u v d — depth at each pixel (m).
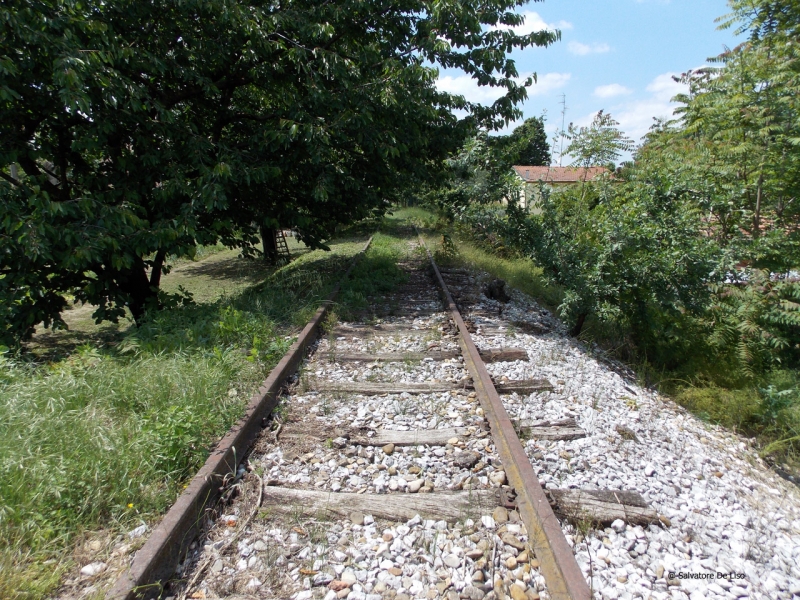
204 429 3.64
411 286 10.11
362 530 2.91
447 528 2.91
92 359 4.76
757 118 7.66
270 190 9.20
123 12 6.82
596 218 7.10
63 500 2.81
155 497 2.96
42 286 6.84
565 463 3.60
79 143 6.54
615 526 2.93
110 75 6.26
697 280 6.09
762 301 6.43
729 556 2.81
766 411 5.11
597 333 7.20
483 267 11.78
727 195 6.86
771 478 4.14
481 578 2.52
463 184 10.07
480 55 9.18
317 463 3.61
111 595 2.15
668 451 4.10
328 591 2.46
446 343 6.32
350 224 10.93
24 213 5.88
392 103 7.85
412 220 32.09
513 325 7.18
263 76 8.45
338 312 7.52
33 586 2.30
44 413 3.60
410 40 9.42
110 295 7.57
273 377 4.64
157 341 5.46
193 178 7.74
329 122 8.17
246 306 7.23
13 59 5.97
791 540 3.10
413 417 4.31
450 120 10.32
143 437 3.28
